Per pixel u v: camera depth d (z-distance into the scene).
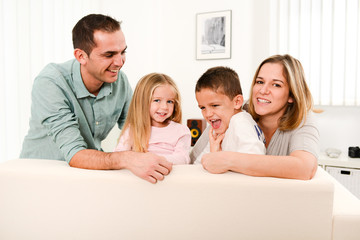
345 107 3.02
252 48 3.32
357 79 2.88
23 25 2.39
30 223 0.90
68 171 0.88
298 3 3.09
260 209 0.82
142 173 0.83
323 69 3.01
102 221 0.87
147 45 3.58
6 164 0.95
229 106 1.17
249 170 0.82
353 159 2.61
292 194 0.80
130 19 3.64
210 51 3.49
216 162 0.85
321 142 3.11
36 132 1.47
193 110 3.64
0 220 0.92
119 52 1.30
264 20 3.25
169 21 3.68
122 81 1.69
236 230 0.83
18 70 2.35
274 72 1.06
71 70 1.41
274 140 1.14
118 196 0.86
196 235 0.85
